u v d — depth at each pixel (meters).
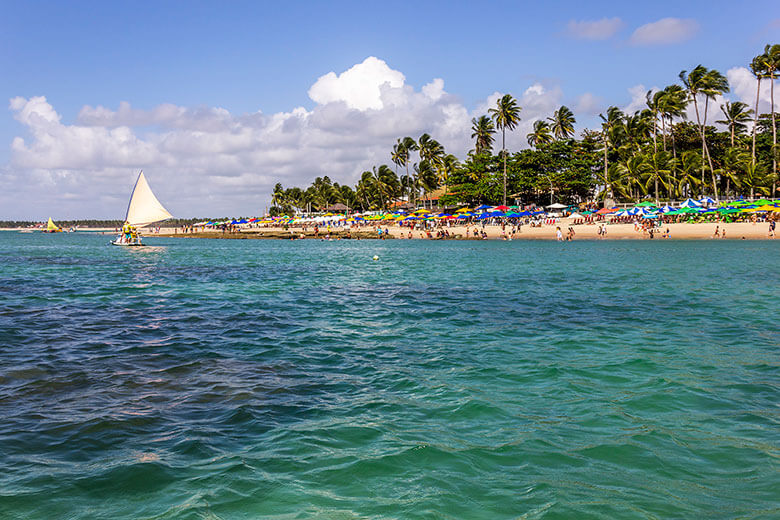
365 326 16.50
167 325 16.62
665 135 98.75
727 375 10.61
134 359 12.09
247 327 16.33
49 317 18.02
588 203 103.00
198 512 5.41
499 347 13.46
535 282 28.94
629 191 96.56
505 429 7.78
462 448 7.08
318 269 39.88
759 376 10.51
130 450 6.92
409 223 111.69
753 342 13.70
